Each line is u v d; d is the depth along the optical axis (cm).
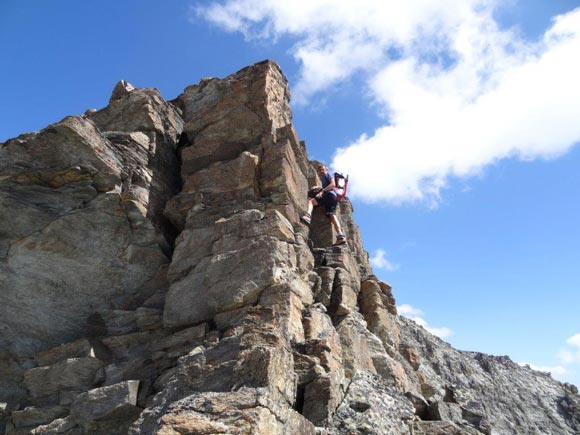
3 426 1126
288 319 1038
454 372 2469
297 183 1505
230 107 1606
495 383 2567
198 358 849
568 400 2658
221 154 1538
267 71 1622
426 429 1045
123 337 1202
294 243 1289
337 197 1716
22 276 1285
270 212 1255
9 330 1244
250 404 676
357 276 1653
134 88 1778
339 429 891
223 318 1110
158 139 1636
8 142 1390
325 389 919
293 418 763
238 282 1127
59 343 1275
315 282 1355
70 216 1343
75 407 1023
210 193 1421
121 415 1003
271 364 757
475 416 1366
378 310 1608
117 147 1477
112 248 1367
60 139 1366
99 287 1338
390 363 1356
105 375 1120
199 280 1205
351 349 1215
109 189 1392
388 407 1014
